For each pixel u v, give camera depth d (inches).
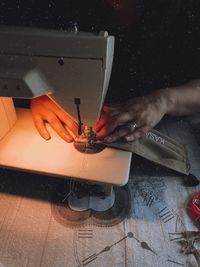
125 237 32.2
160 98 39.9
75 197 35.8
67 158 35.0
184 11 45.3
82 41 26.3
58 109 40.4
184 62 49.8
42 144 36.9
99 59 27.1
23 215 34.6
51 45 26.8
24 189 37.6
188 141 44.6
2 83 27.6
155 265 29.7
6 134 38.2
